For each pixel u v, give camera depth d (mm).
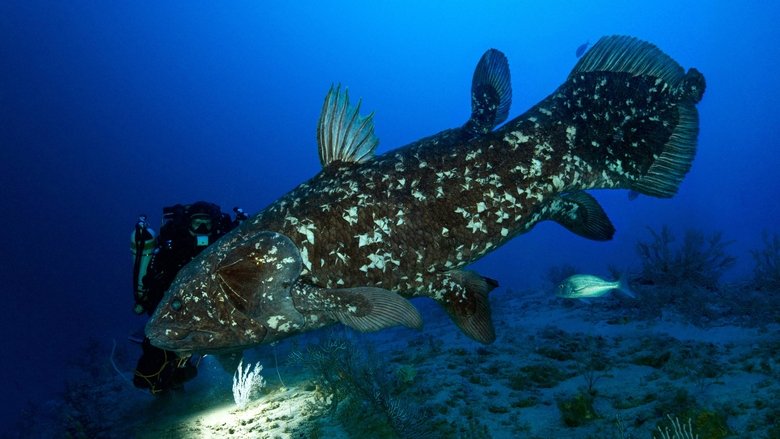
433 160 1299
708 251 3316
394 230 1247
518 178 1307
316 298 1210
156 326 1233
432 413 1824
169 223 2115
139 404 3043
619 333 2611
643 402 1680
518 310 3658
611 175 1386
